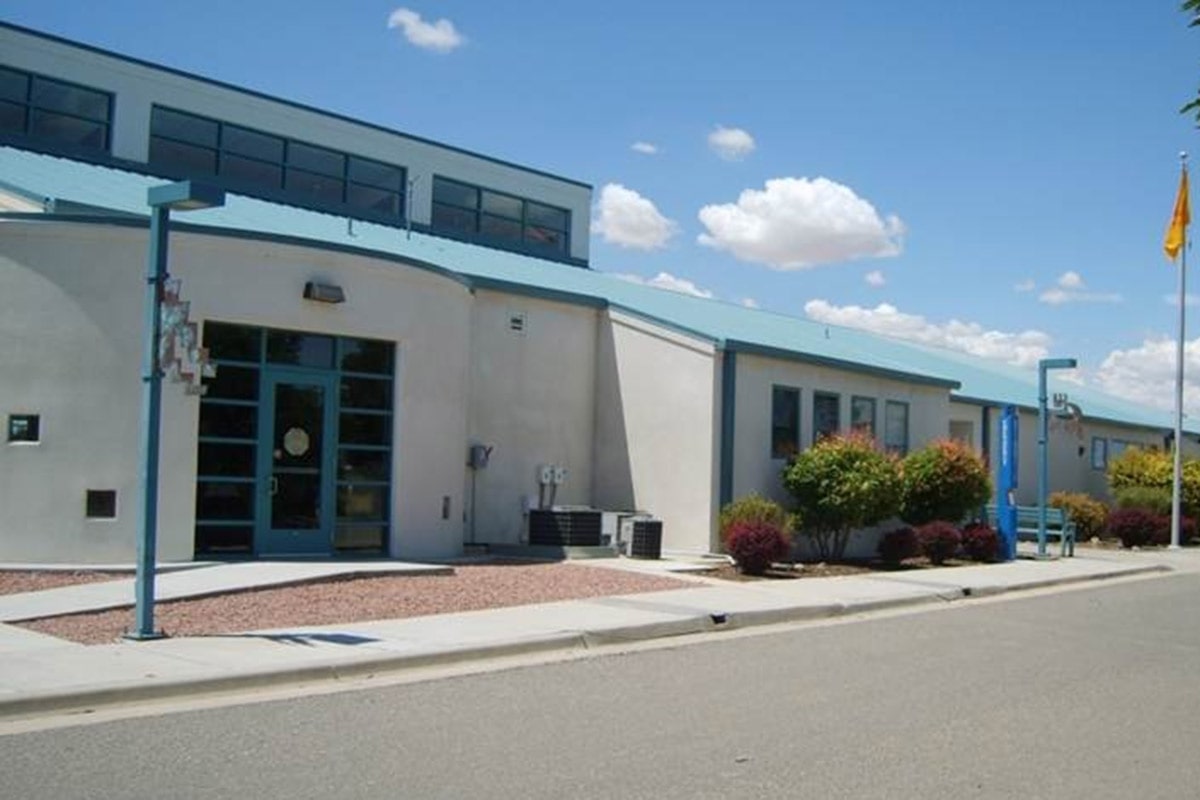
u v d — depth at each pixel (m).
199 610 13.09
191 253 16.39
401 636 11.88
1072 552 27.77
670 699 9.79
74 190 18.78
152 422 11.12
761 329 26.72
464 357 19.81
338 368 17.88
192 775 7.11
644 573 18.38
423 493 18.84
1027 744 8.54
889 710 9.58
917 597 17.80
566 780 7.20
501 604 14.55
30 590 14.17
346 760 7.54
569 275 27.42
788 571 20.36
